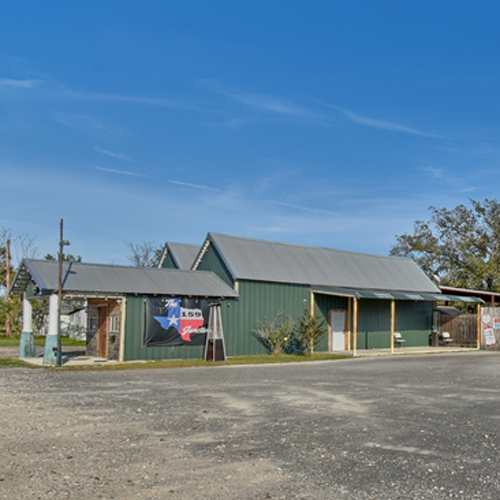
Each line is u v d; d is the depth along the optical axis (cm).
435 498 563
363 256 3316
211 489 583
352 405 1088
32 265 2116
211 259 2666
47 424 880
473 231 4966
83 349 2911
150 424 889
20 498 550
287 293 2648
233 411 1009
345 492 579
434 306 3378
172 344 2242
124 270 2323
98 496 558
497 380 1555
